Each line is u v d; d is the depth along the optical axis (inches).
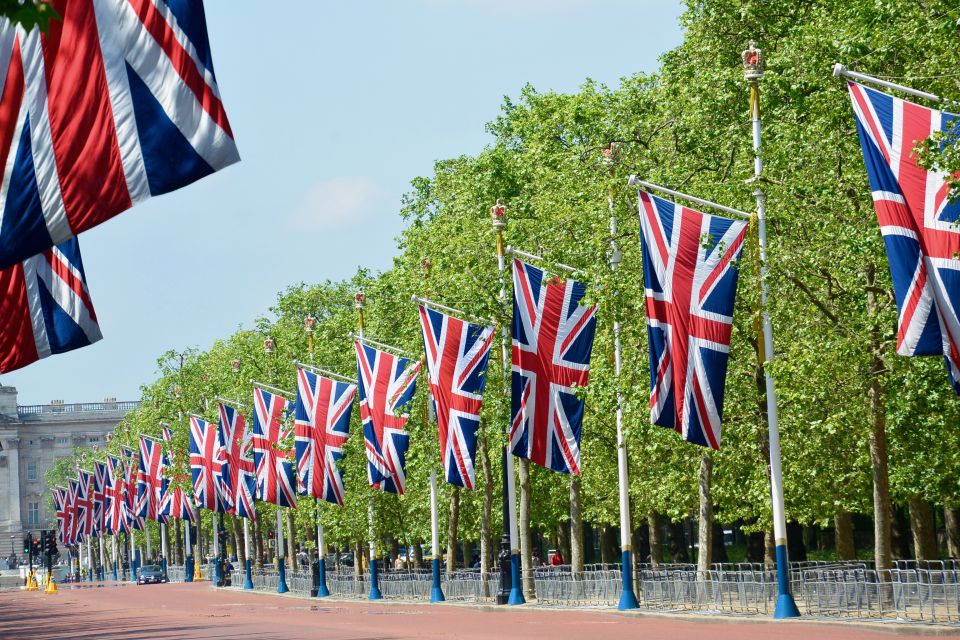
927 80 1654.8
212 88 933.2
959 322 1326.3
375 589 3695.9
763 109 2215.8
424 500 3907.5
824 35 1829.5
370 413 2923.2
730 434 2197.3
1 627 2982.3
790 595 1892.2
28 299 1273.4
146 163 938.7
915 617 1685.5
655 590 2381.9
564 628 1881.2
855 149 1804.9
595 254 2233.0
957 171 1327.5
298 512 4488.2
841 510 2738.7
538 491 3786.9
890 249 1357.0
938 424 1945.1
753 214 1895.9
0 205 960.9
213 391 5807.1
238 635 2062.0
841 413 1878.7
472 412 2513.5
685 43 2883.9
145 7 946.1
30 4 633.0
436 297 3041.3
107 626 2689.5
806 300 1995.6
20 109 958.4
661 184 2156.7
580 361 2169.0
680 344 1763.0
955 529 3002.0
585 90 3250.5
